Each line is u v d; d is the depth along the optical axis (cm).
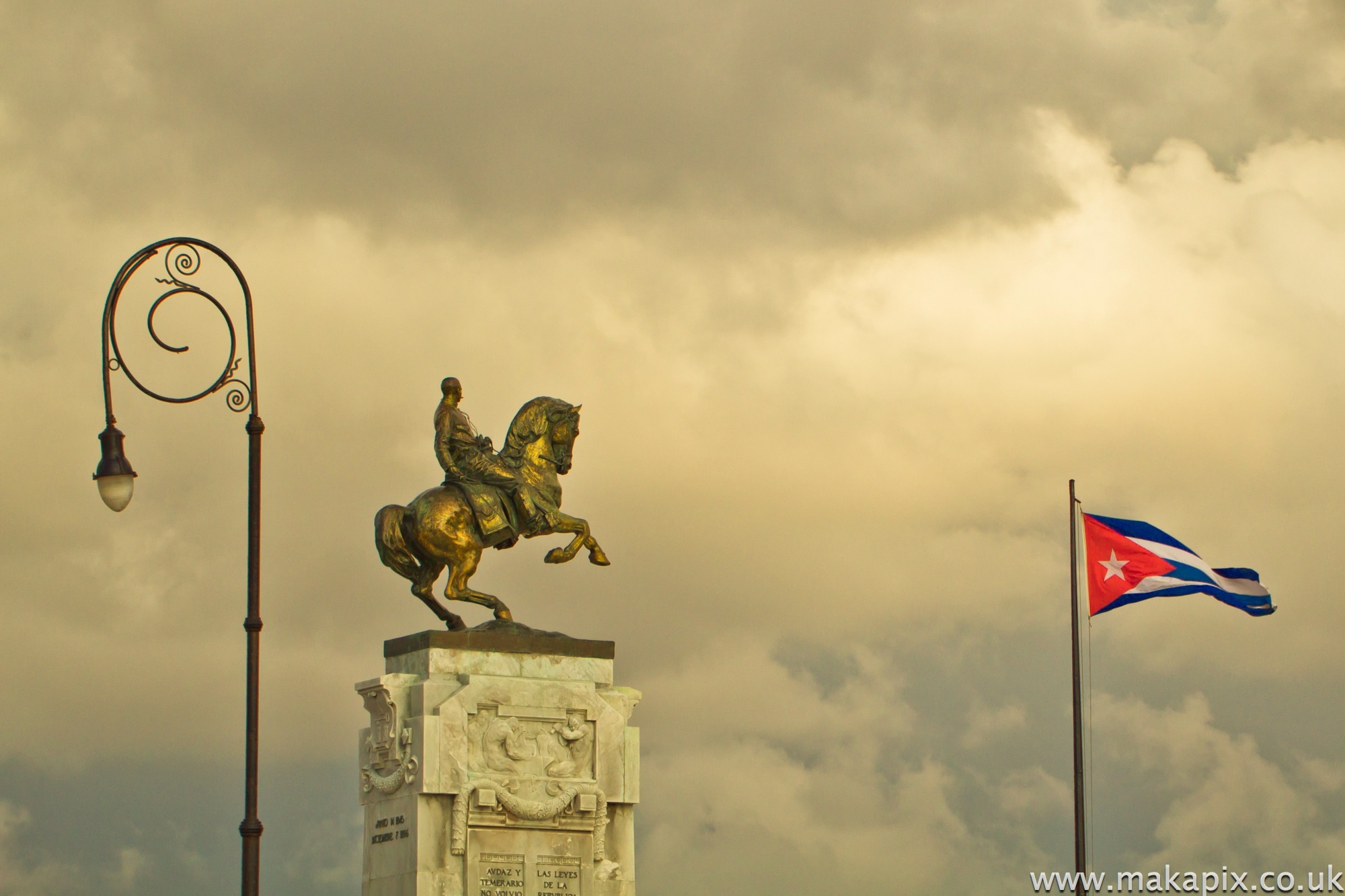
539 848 3597
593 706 3675
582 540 3809
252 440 3172
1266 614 4706
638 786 3697
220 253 3231
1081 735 4603
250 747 3048
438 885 3506
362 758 3681
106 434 3119
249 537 3128
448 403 3781
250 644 3084
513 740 3600
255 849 3009
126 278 3173
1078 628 4672
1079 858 4541
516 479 3744
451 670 3622
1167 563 4678
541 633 3716
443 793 3522
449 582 3697
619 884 3650
